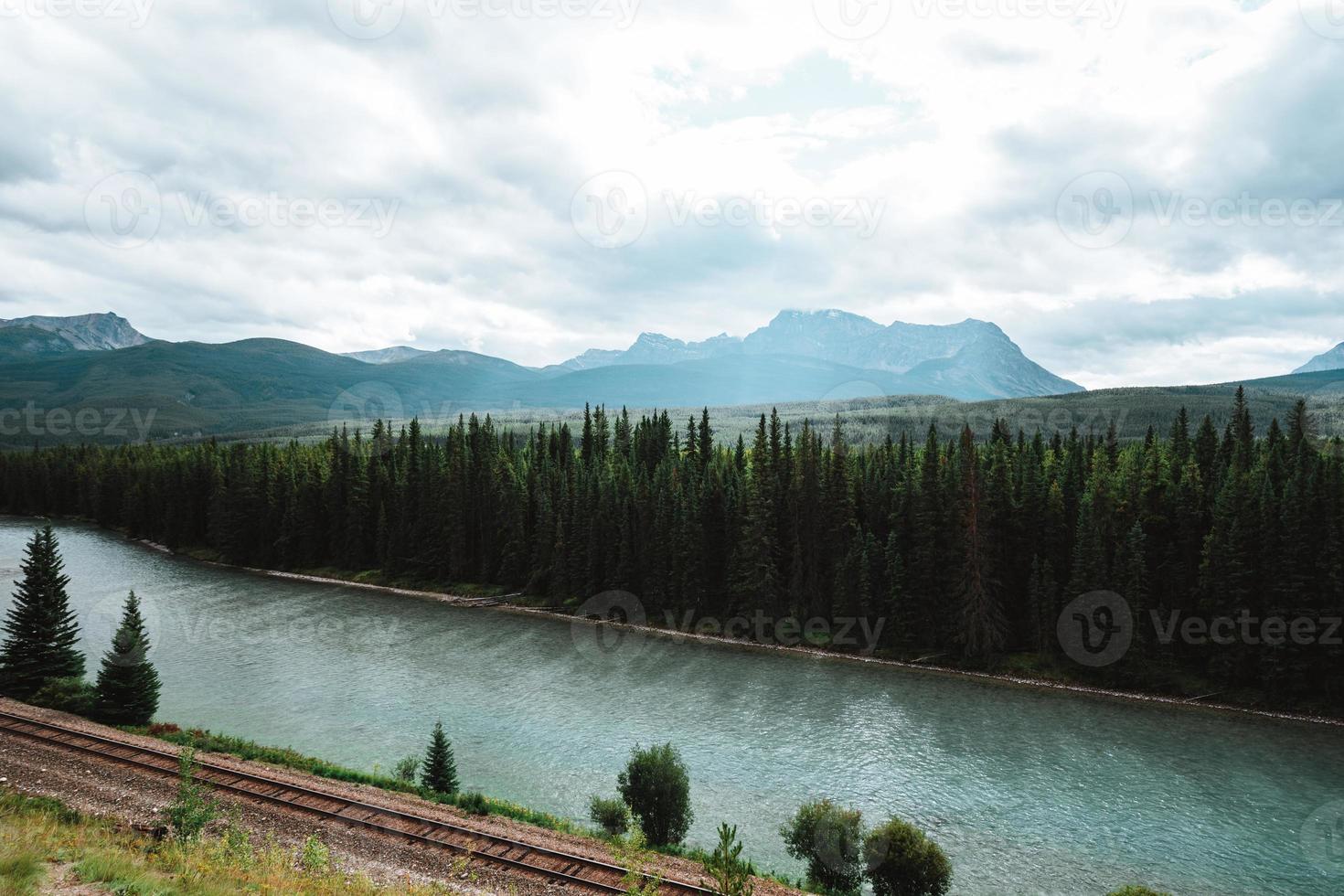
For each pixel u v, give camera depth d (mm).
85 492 195000
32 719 44562
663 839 39688
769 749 58812
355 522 136500
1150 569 86250
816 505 102062
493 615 108312
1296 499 76375
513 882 29734
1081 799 51250
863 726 65250
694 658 87750
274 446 172125
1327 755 60781
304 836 32375
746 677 80188
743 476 115250
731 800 49219
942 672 85188
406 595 120750
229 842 29172
